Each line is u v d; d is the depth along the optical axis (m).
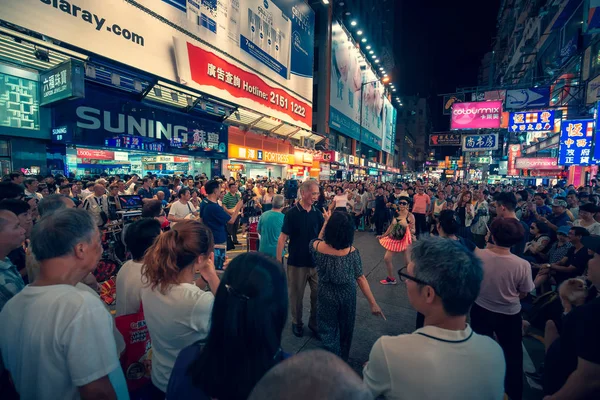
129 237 1.90
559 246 4.44
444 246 1.21
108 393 1.15
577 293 2.32
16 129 8.05
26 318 1.14
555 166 19.53
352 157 34.31
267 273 1.01
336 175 31.91
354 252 2.75
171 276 1.41
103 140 9.82
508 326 2.35
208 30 12.38
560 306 3.38
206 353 0.98
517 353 2.32
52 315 1.12
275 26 17.95
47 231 1.22
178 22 10.88
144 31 9.59
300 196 3.64
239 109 15.23
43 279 1.25
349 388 0.48
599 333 1.22
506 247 2.42
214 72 12.77
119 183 7.70
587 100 13.53
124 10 8.91
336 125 30.72
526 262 2.34
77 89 7.50
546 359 1.71
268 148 19.84
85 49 7.88
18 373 1.15
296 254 3.56
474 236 6.87
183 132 12.90
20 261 2.89
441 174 78.94
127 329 1.63
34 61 8.06
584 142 12.56
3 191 3.43
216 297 1.01
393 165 68.06
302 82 21.62
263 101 16.80
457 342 1.07
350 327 2.79
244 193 8.43
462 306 1.11
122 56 8.91
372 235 10.59
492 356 1.08
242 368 0.92
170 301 1.37
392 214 10.45
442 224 3.59
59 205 2.98
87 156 13.27
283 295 1.03
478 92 21.95
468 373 1.02
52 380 1.11
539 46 22.14
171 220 5.52
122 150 10.70
